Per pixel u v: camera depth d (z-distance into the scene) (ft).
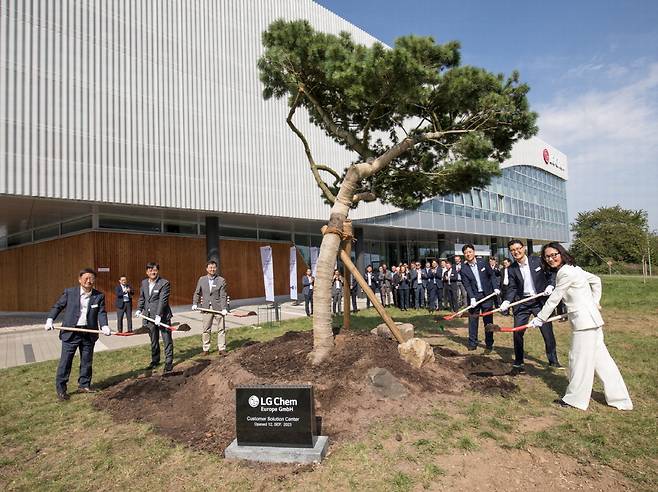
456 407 14.75
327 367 16.16
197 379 18.15
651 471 10.48
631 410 14.46
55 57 37.55
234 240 65.82
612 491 9.70
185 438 13.20
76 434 14.19
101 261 48.98
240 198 51.90
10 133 34.55
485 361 20.88
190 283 57.77
